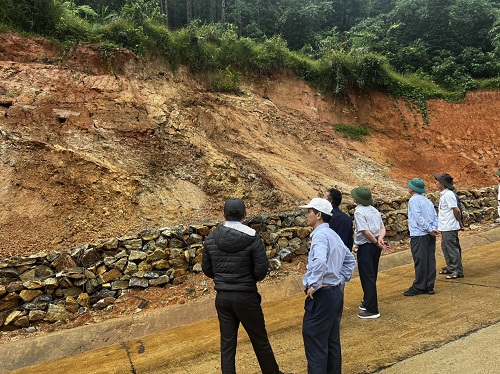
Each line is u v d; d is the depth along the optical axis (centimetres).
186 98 1058
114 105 929
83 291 577
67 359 482
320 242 344
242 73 1270
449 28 1873
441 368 374
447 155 1352
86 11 1209
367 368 386
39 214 669
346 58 1414
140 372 428
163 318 568
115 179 770
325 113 1320
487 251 854
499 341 420
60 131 827
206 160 899
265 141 1070
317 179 998
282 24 2073
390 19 2045
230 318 358
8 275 548
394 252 851
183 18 2164
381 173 1168
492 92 1583
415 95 1501
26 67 923
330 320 336
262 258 358
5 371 461
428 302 565
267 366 366
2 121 789
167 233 657
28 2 1018
